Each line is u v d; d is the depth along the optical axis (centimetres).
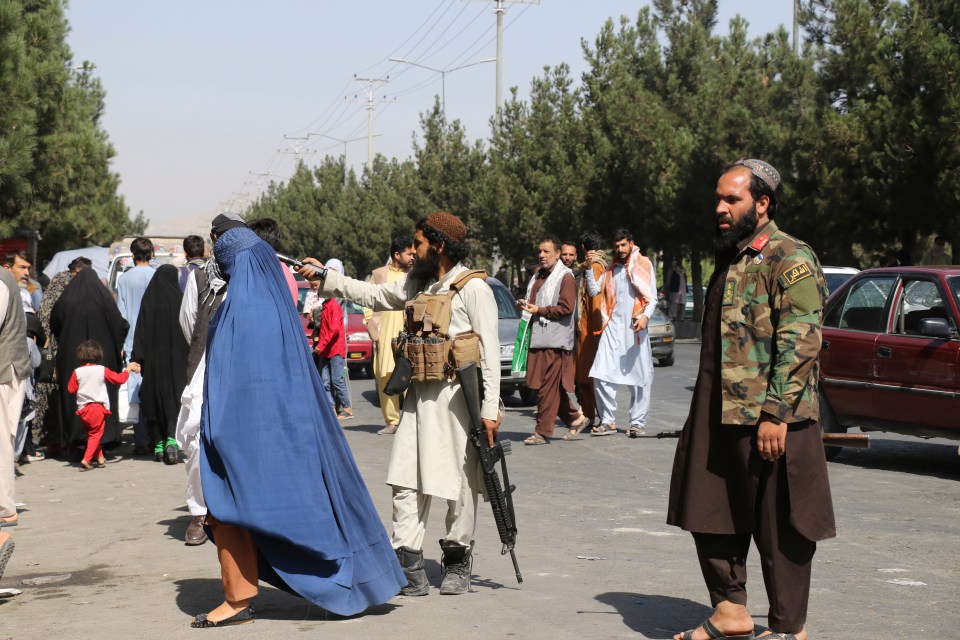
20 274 1106
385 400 1303
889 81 2283
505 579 616
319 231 7669
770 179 459
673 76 3550
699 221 3128
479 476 590
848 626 520
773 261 447
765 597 579
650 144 3281
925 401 984
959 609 552
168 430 1099
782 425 439
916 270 1037
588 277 1251
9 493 799
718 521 459
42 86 2359
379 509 818
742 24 3325
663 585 598
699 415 463
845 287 1108
